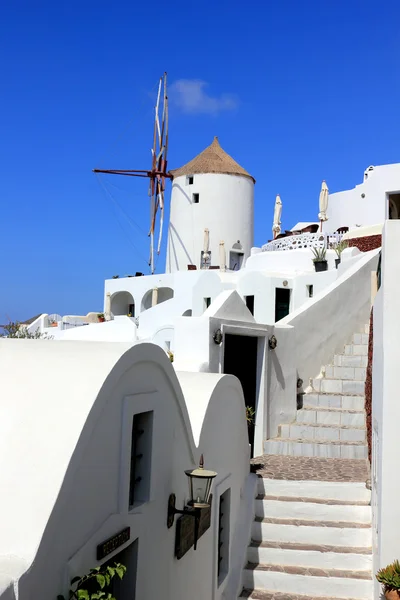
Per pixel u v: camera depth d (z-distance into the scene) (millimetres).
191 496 5984
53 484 3615
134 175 45906
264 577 8102
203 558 6906
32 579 3256
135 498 5184
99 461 4223
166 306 32406
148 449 5234
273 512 9141
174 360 10273
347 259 18641
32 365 4562
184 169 43906
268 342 12039
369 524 8742
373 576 7578
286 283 21500
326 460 11164
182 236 43250
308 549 8383
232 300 11258
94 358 4570
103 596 3809
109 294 40938
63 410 4043
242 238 43188
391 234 6402
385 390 6223
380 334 6855
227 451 8234
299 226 41500
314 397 13281
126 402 4656
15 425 3996
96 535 4129
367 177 34688
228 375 8297
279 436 12312
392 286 6348
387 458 6141
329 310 14766
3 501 3574
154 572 5297
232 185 42844
